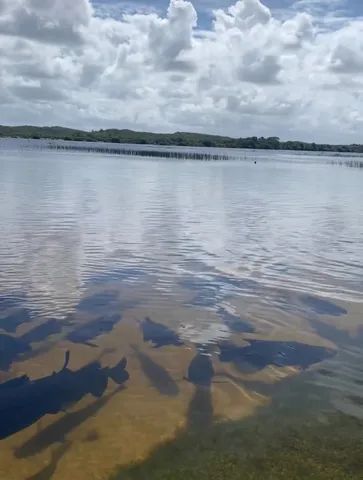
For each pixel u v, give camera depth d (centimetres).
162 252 1852
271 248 1967
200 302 1338
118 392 880
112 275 1553
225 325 1189
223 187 4572
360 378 947
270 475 677
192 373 956
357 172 8112
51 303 1303
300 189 4631
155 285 1467
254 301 1355
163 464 701
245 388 906
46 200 3186
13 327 1143
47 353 1019
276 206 3275
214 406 845
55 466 697
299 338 1122
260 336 1130
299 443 746
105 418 804
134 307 1291
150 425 788
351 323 1212
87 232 2173
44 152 10981
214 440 754
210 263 1719
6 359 987
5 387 879
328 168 9362
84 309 1268
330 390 902
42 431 765
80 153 11400
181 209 2980
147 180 5034
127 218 2578
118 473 685
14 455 715
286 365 996
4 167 5972
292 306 1323
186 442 749
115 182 4666
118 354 1025
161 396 873
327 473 680
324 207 3275
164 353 1038
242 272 1620
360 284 1520
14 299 1323
